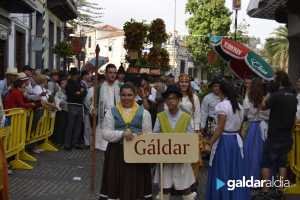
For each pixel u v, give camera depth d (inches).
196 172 333.1
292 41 766.5
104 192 289.4
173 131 297.4
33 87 520.1
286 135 359.9
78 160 518.0
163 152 278.8
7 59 766.5
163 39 553.6
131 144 278.2
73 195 364.2
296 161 375.6
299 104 429.1
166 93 299.9
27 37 919.7
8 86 484.4
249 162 372.2
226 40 512.7
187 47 2165.4
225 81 315.9
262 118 375.9
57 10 1217.4
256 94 370.0
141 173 286.4
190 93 371.2
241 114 318.7
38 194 364.5
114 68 415.8
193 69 2229.3
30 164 478.6
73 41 1141.7
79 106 598.2
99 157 542.3
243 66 544.1
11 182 399.2
